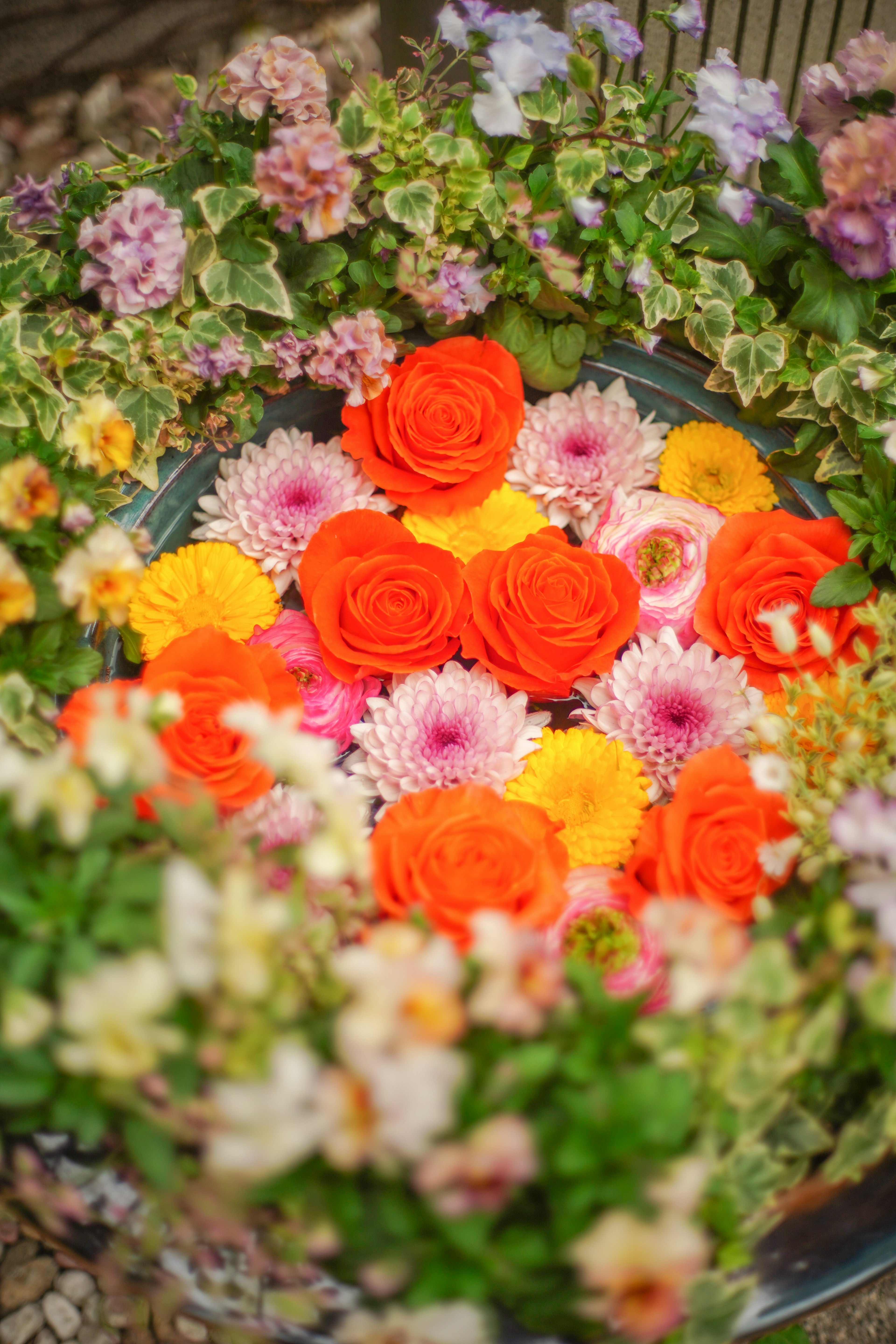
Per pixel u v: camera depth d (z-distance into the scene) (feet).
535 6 3.52
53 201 2.84
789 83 3.91
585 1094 2.10
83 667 2.61
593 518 2.95
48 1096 2.19
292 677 2.69
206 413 2.86
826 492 2.93
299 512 2.85
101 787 2.25
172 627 2.79
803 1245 2.36
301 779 2.18
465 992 2.16
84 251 2.80
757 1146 2.23
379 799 2.76
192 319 2.77
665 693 2.74
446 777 2.68
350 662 2.70
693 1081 2.14
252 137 2.82
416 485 2.82
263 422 2.91
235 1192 2.13
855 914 2.28
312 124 2.66
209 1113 2.10
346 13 3.91
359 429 2.85
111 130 3.84
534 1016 2.08
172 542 2.89
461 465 2.80
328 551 2.76
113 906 2.18
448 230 2.80
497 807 2.55
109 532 2.52
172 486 2.87
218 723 2.56
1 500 2.47
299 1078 1.98
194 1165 2.17
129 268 2.67
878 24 3.79
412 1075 1.99
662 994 2.51
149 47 3.78
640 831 2.62
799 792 2.51
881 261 2.76
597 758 2.69
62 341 2.70
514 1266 2.14
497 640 2.73
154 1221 2.19
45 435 2.64
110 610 2.56
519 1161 2.01
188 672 2.63
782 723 2.51
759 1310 2.32
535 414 2.96
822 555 2.80
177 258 2.71
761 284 2.92
